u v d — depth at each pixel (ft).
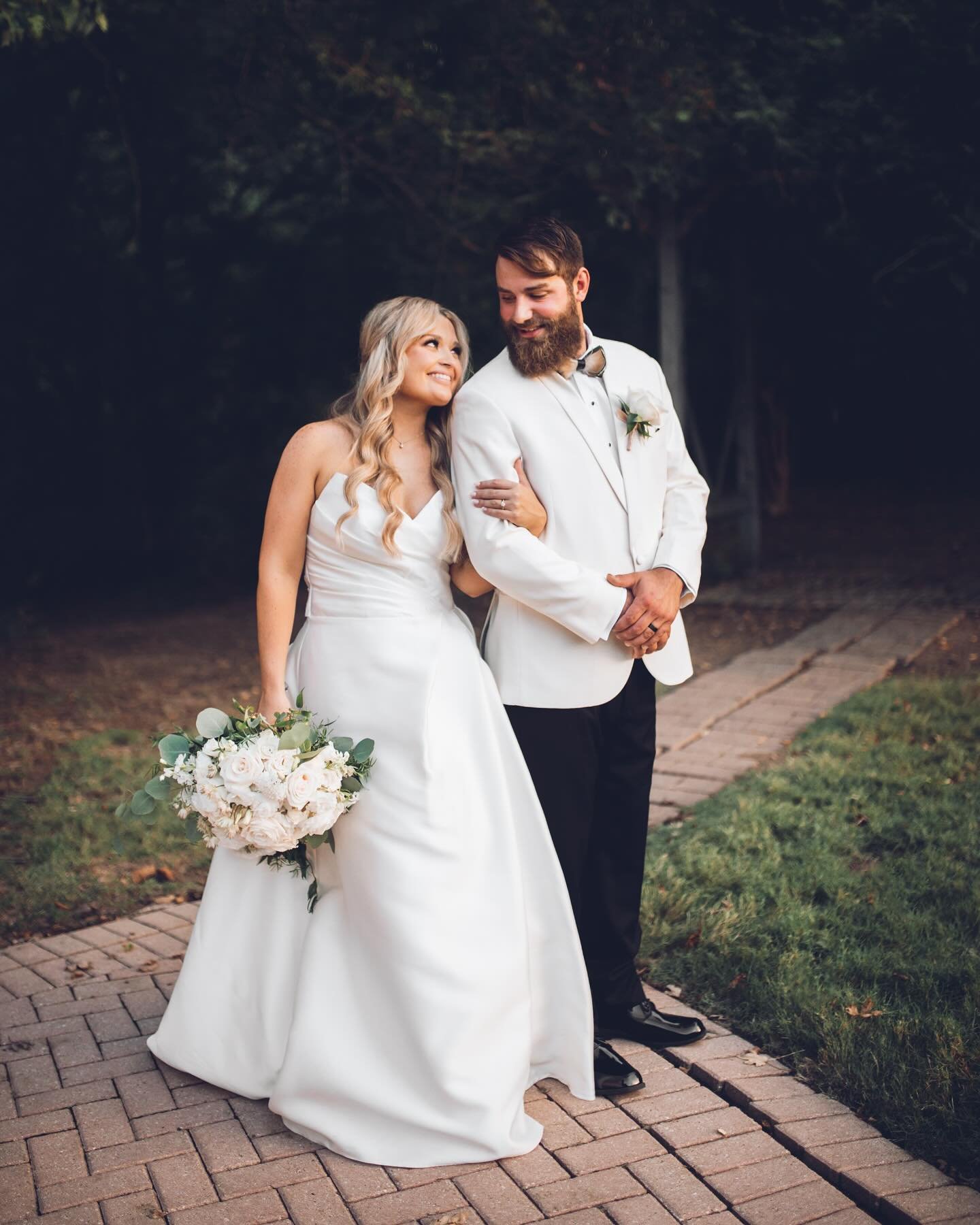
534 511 8.72
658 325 32.65
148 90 30.32
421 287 31.78
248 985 9.17
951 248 26.55
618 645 9.05
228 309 35.40
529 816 8.85
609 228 30.14
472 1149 8.27
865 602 27.89
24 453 35.01
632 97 23.43
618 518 9.00
